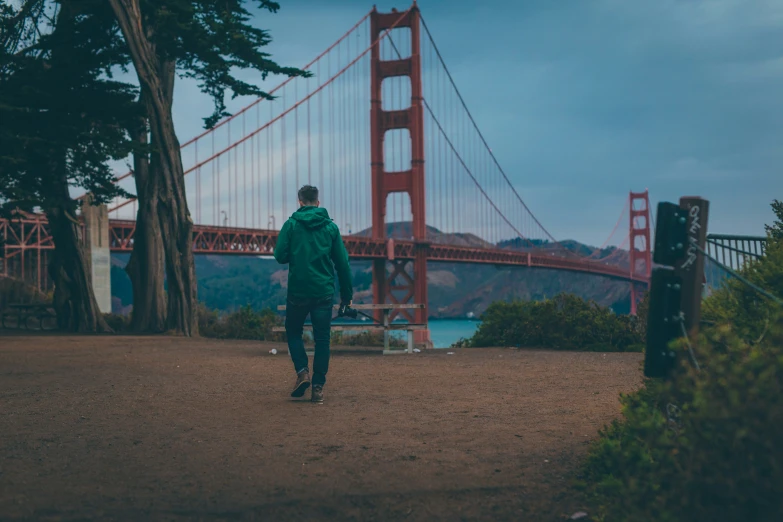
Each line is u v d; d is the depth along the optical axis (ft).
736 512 6.07
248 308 57.98
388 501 8.80
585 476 9.58
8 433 13.32
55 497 8.95
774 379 6.29
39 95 58.70
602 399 16.78
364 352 35.32
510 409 15.49
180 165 62.44
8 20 62.69
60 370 25.84
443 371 24.31
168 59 62.80
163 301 65.51
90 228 127.54
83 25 62.80
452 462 10.61
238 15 63.87
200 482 9.69
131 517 8.18
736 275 8.39
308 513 8.43
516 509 8.45
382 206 219.61
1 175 57.93
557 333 37.81
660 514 6.47
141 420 14.65
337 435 12.81
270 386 20.30
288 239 16.75
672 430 8.25
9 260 124.47
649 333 9.21
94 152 59.67
